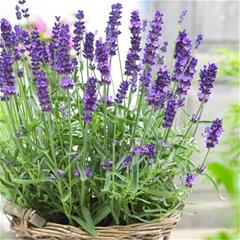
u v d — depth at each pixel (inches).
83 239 35.4
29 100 36.9
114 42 37.4
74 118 36.8
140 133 37.0
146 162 35.2
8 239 50.9
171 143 36.7
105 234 35.4
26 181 35.1
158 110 37.7
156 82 35.3
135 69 36.9
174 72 37.1
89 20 62.2
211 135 35.4
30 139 35.7
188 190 36.4
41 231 35.8
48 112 34.6
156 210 35.9
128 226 35.6
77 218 35.6
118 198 35.5
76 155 35.8
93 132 36.2
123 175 36.4
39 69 36.5
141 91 36.3
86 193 36.0
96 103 34.4
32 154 36.6
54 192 36.3
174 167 37.3
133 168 35.0
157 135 36.7
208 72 36.2
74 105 37.2
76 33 38.0
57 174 34.8
